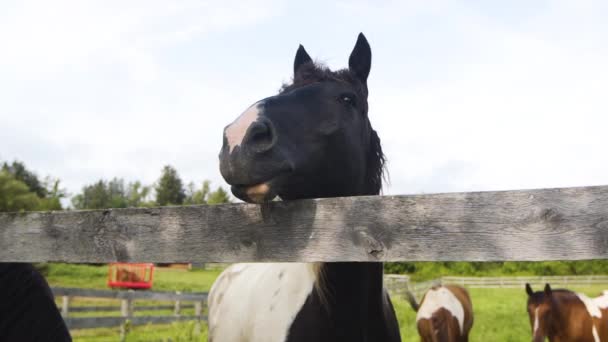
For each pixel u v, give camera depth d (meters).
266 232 1.68
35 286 2.20
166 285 23.33
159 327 11.26
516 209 1.40
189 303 15.45
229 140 1.77
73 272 25.47
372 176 2.54
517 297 19.72
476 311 14.35
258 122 1.78
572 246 1.33
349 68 2.57
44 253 1.96
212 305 3.93
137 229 1.84
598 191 1.32
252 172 1.72
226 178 1.74
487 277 26.67
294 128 1.96
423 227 1.49
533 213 1.38
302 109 2.05
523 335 9.70
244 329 2.86
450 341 7.09
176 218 1.80
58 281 22.59
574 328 6.74
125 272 20.84
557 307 6.87
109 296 10.60
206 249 1.75
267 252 1.67
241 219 1.73
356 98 2.33
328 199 1.62
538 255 1.36
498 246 1.41
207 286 24.02
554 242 1.35
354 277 2.29
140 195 69.31
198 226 1.77
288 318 2.50
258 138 1.79
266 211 1.69
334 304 2.32
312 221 1.63
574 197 1.34
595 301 6.91
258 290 2.90
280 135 1.89
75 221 1.94
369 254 1.54
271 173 1.77
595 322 6.70
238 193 1.78
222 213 1.75
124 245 1.85
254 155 1.73
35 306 2.17
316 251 1.61
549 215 1.36
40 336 2.14
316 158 2.02
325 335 2.35
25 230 2.01
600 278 26.23
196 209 1.78
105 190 82.69
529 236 1.37
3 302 2.11
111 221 1.88
